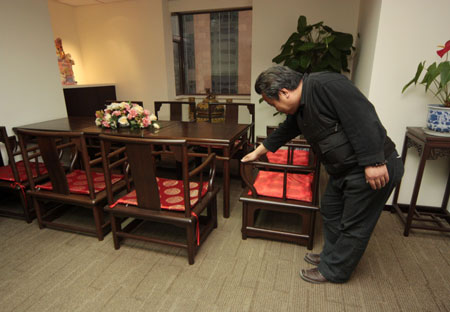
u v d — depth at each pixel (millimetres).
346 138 1149
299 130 1488
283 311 1307
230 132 2256
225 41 4492
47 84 2811
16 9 2463
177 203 1621
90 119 2877
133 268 1602
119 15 4195
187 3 4168
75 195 1841
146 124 2361
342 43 2828
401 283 1473
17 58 2500
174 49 4535
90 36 4402
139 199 1601
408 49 1896
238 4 4039
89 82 4648
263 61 3641
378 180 1106
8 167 2273
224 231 1973
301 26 2963
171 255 1717
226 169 2057
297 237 1741
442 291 1417
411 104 1979
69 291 1435
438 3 1782
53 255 1720
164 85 4336
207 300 1371
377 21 1972
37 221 2129
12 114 2490
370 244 1812
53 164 1730
